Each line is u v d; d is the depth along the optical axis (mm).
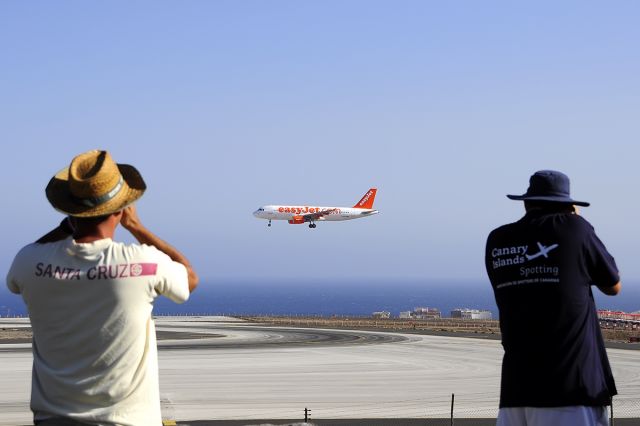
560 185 6867
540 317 6402
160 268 5398
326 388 38156
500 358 53938
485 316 160250
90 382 5285
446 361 51719
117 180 5406
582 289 6438
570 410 6312
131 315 5297
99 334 5262
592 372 6367
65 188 5465
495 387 39188
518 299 6539
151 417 5469
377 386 39125
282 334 78312
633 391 37562
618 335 74938
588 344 6395
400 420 28328
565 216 6680
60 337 5324
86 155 5438
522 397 6422
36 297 5324
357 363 49969
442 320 125875
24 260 5410
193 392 36375
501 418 6742
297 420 28156
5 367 45531
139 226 5770
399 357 54094
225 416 29500
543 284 6434
